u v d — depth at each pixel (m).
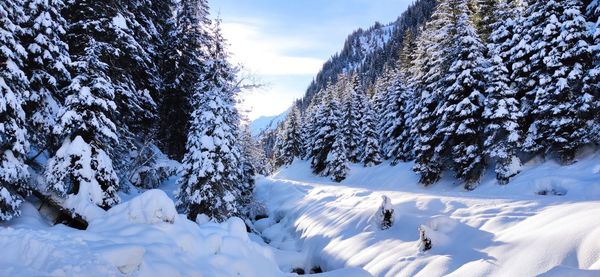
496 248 10.24
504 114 22.59
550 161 22.34
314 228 22.22
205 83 20.05
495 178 23.62
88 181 13.60
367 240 15.94
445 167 29.02
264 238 27.02
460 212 14.91
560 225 9.67
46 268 6.67
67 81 15.72
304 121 80.06
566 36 21.72
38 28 13.52
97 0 16.27
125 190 20.02
